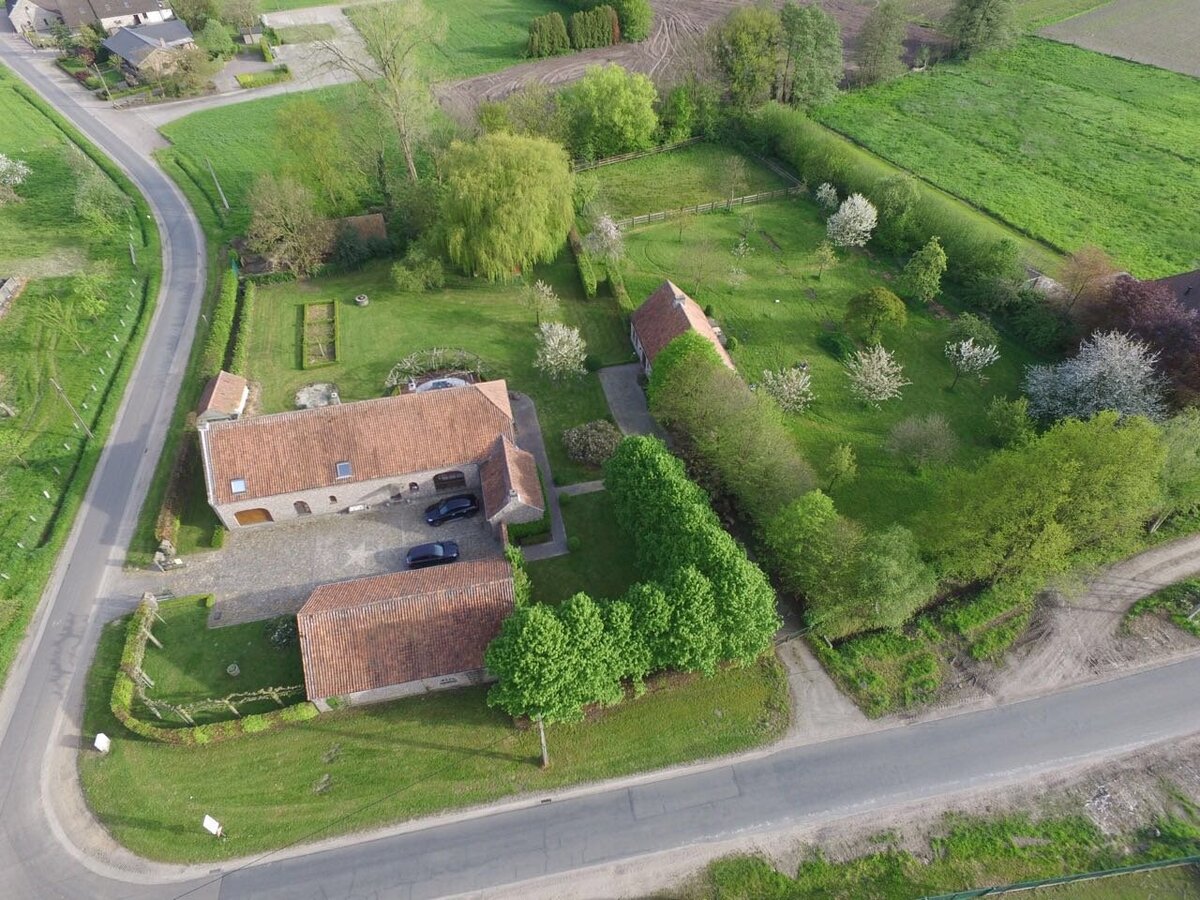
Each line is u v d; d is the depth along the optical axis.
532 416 56.72
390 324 65.88
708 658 36.56
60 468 52.09
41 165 87.12
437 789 35.81
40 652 41.47
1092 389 51.62
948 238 70.38
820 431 55.34
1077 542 42.19
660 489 42.62
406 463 48.19
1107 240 74.12
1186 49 114.25
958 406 57.69
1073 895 32.31
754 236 77.75
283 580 45.28
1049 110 99.31
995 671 40.47
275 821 34.72
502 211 63.12
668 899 32.28
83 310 66.12
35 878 33.03
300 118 72.69
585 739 37.66
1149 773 36.22
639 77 86.19
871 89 107.62
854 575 39.53
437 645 37.94
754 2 121.88
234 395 55.59
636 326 61.69
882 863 33.22
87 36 111.44
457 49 120.75
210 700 39.09
